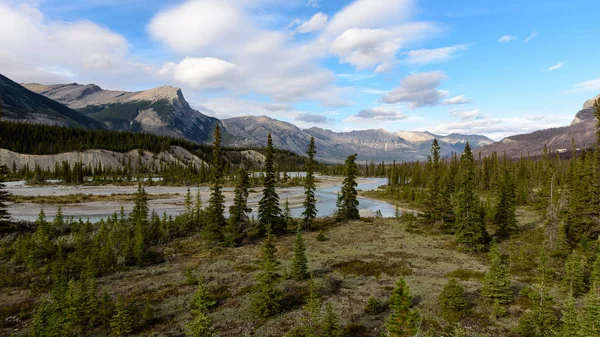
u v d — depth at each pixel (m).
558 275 32.47
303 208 92.38
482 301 26.42
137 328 23.00
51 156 185.38
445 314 24.19
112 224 52.44
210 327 23.23
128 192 116.06
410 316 17.89
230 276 34.22
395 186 140.38
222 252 44.53
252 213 79.94
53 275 31.09
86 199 93.12
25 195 96.25
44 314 21.50
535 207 74.19
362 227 61.69
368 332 22.34
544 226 49.47
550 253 38.34
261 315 24.84
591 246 37.28
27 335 21.31
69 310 23.02
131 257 39.06
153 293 29.20
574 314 19.53
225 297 28.69
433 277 33.44
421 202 94.56
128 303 25.23
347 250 45.06
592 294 19.98
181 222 57.69
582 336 18.34
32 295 28.28
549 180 76.88
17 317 24.22
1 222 46.12
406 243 49.03
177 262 39.75
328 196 122.56
